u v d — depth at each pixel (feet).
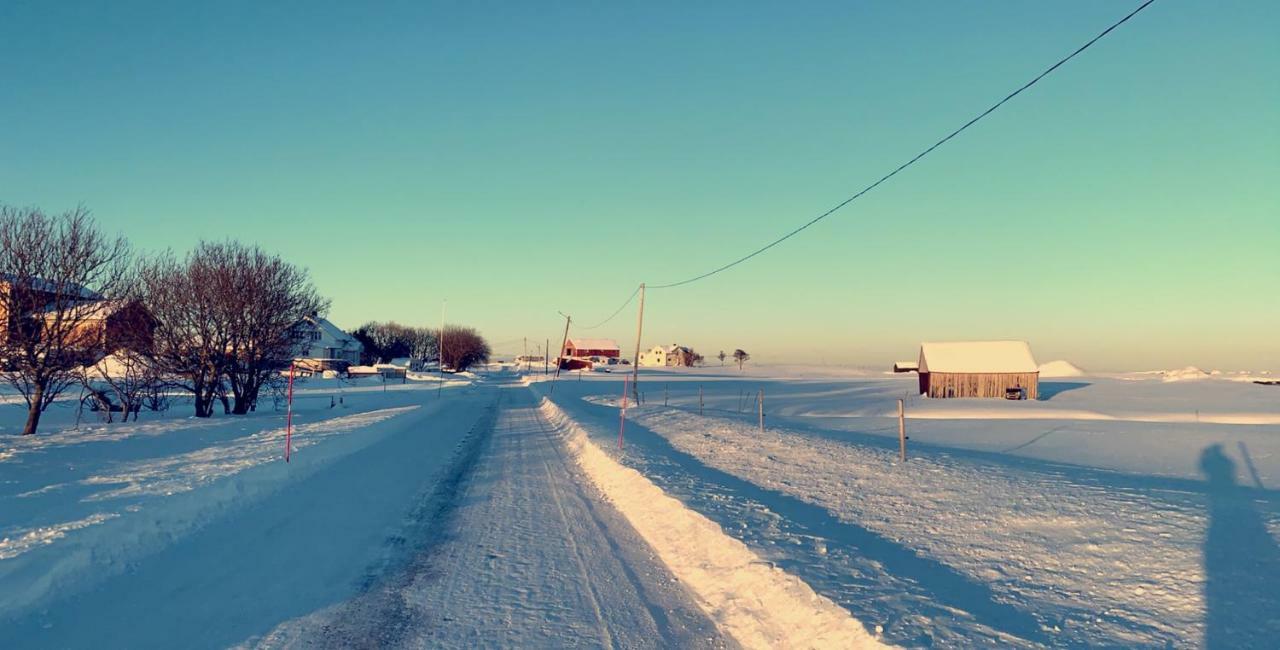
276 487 44.27
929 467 46.96
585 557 28.58
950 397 187.42
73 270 74.90
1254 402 171.22
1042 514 30.96
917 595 20.42
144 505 33.40
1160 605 19.26
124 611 21.30
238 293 105.91
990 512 31.89
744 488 39.93
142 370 100.07
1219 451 65.31
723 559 26.03
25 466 48.83
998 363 188.03
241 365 110.83
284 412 117.91
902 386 254.47
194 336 104.06
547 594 23.66
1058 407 152.87
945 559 24.63
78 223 76.23
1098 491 36.58
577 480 50.47
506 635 19.85
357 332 452.76
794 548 25.82
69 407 119.55
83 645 18.51
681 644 19.24
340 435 73.56
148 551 28.25
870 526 29.99
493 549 29.91
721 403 156.87
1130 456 60.95
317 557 28.35
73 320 76.95
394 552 29.40
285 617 21.16
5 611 20.30
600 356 650.43
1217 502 32.78
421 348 530.27
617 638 19.65
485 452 68.33
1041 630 17.65
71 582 23.38
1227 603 19.10
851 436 79.30
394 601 22.85
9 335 71.56
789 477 44.14
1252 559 22.99
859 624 18.03
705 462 53.36
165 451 58.70
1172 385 249.75
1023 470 46.42
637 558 28.48
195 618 20.88
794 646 18.40
